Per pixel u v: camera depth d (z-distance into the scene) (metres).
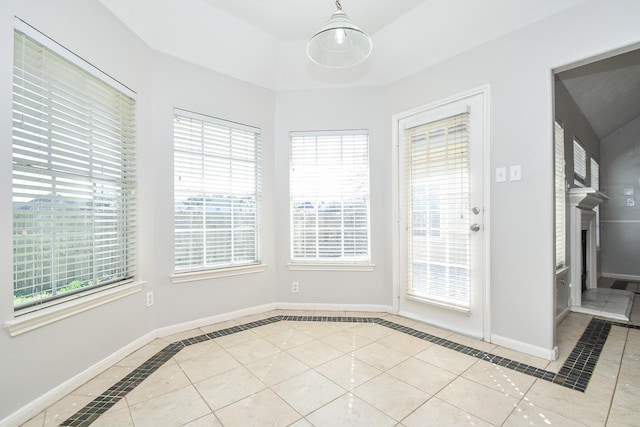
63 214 1.76
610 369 1.93
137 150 2.31
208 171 2.77
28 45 1.57
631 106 4.52
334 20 1.76
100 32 1.97
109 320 2.02
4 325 1.41
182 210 2.63
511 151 2.19
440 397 1.65
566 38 1.93
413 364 2.01
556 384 1.76
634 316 3.04
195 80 2.67
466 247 2.44
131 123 2.29
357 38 1.93
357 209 3.14
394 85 2.97
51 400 1.60
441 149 2.61
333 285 3.14
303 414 1.51
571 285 3.29
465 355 2.13
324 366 1.99
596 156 5.02
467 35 2.36
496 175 2.26
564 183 3.11
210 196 2.79
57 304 1.69
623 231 5.11
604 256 5.24
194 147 2.69
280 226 3.17
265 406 1.58
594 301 3.51
